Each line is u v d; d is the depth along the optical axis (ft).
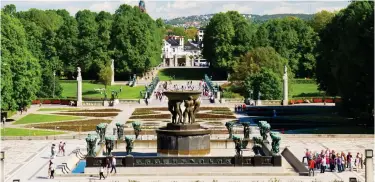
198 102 325.21
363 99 482.28
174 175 298.97
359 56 465.06
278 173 302.45
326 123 506.89
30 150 383.04
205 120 536.42
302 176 299.99
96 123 516.73
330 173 309.63
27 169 322.96
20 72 533.55
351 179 257.75
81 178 295.69
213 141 367.04
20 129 476.95
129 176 297.33
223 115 573.74
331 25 566.36
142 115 576.61
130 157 303.07
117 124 379.96
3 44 527.40
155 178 291.58
